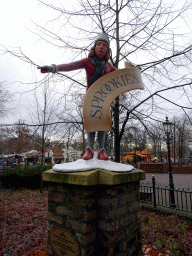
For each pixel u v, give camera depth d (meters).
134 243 2.26
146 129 4.68
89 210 1.95
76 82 4.93
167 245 3.38
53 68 2.33
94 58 2.50
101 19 4.52
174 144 20.61
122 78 2.44
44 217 4.85
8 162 19.66
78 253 1.89
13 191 8.60
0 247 3.26
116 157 4.75
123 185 2.18
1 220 4.59
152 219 4.68
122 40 4.82
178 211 5.07
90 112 2.34
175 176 15.46
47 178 2.25
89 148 2.56
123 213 2.13
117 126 4.81
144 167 18.42
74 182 1.93
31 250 3.14
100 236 1.99
